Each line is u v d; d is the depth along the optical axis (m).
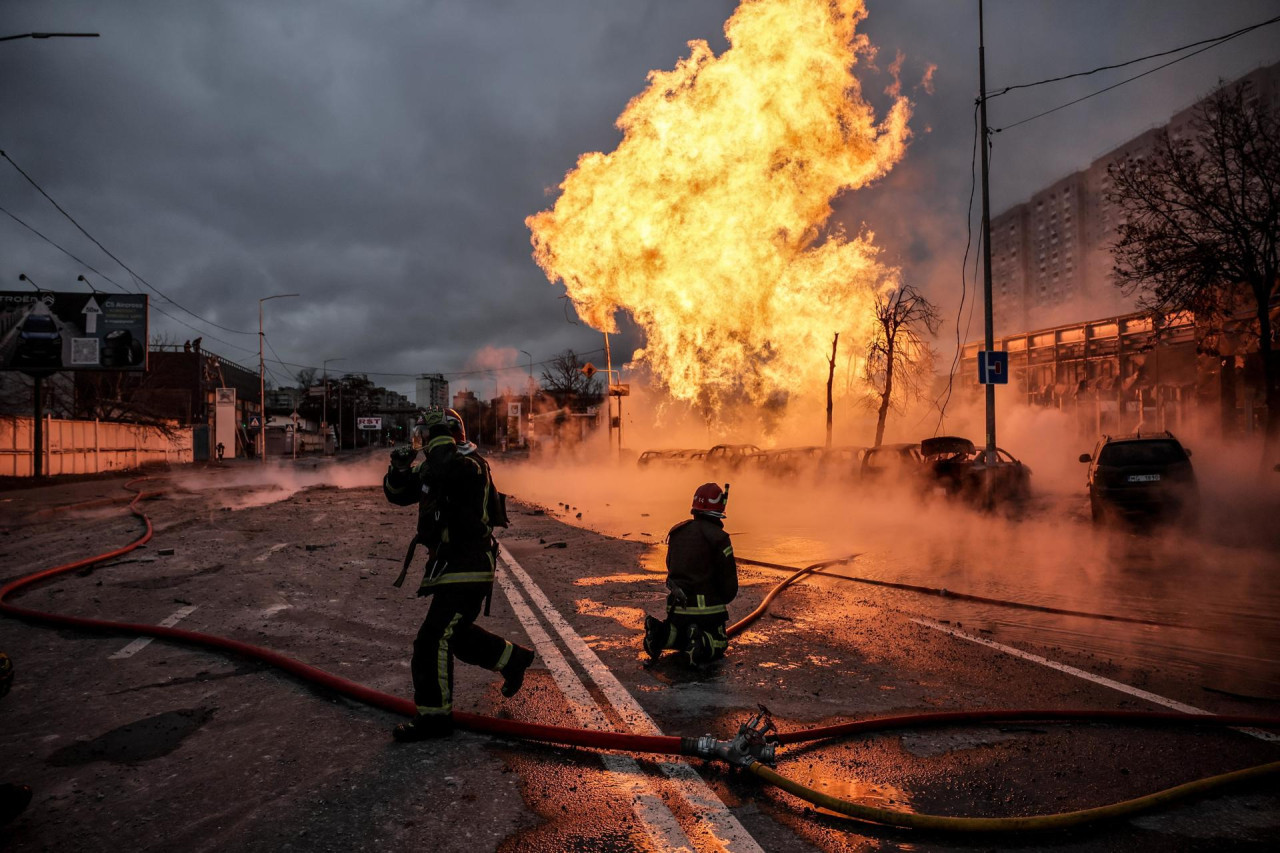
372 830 2.81
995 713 3.99
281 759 3.49
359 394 112.75
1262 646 5.54
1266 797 3.09
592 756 3.54
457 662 5.18
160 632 5.74
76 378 43.59
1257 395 21.83
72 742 3.71
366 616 6.55
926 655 5.38
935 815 2.96
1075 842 2.74
